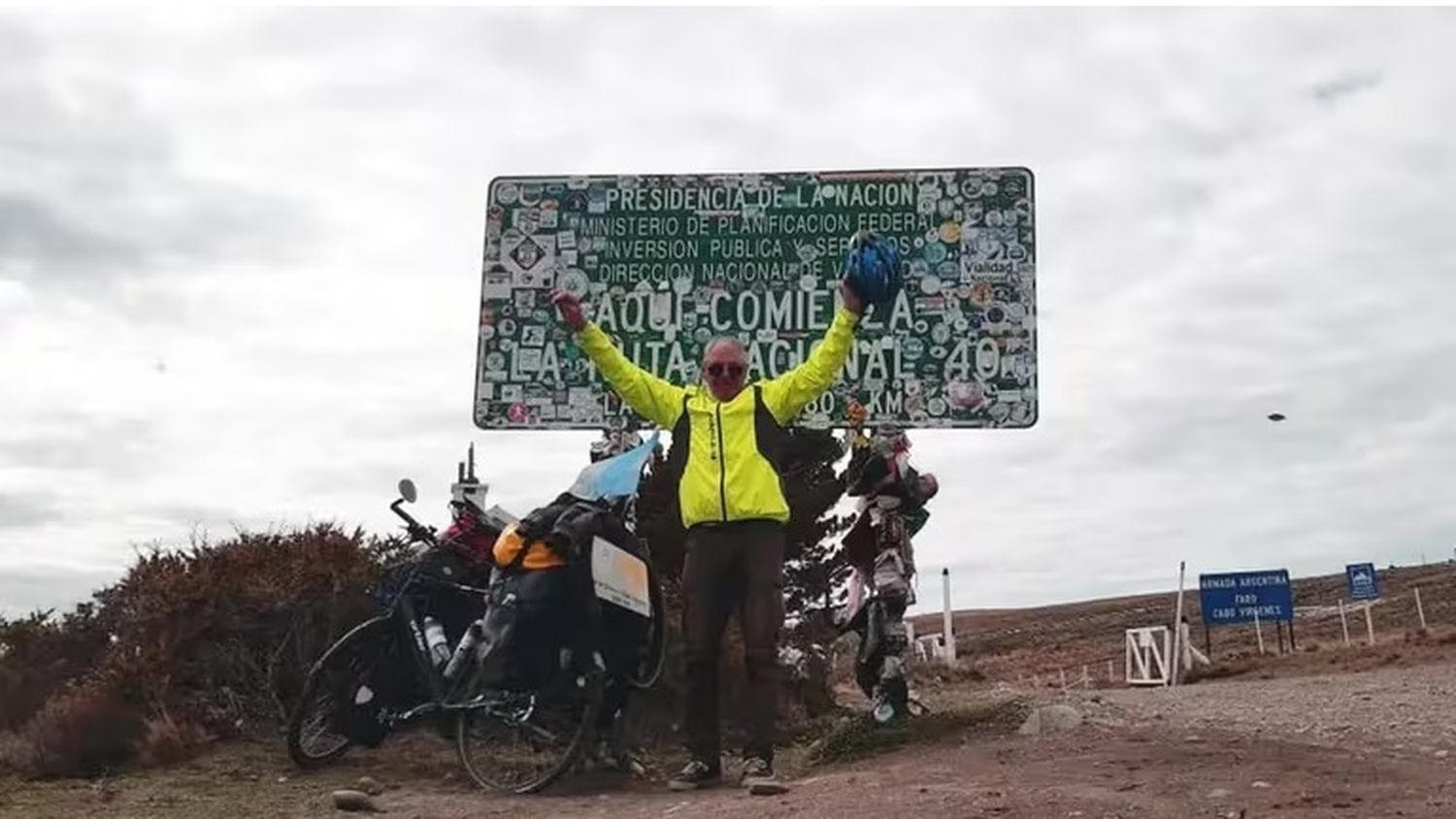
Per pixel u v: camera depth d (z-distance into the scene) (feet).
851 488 19.49
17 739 18.83
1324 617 98.58
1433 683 27.89
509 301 25.41
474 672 16.79
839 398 24.44
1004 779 13.60
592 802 15.21
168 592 20.48
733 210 25.25
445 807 15.14
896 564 18.98
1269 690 27.68
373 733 17.70
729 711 21.40
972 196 24.84
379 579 21.27
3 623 22.27
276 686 20.49
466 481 18.62
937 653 70.74
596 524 16.16
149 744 18.61
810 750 19.61
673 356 24.95
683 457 16.70
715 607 16.31
